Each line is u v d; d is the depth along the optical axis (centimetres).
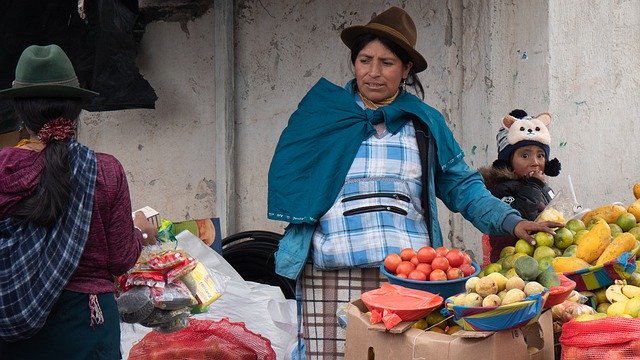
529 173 464
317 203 384
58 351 307
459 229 579
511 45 539
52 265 299
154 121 640
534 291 308
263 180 627
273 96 621
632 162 543
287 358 480
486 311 299
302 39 614
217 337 452
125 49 552
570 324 316
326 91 405
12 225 303
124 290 349
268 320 488
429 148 391
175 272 350
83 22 560
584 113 532
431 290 344
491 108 548
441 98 580
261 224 629
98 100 555
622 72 538
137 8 567
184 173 638
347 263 382
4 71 562
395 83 396
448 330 334
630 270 360
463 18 571
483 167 478
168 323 357
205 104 631
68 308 307
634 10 539
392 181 386
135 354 445
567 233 385
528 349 319
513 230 381
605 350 307
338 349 395
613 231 402
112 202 310
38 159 305
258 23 621
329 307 396
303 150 394
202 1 624
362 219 383
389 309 315
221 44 609
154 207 645
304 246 391
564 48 522
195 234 554
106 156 315
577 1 524
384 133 392
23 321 298
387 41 391
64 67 311
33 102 306
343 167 388
